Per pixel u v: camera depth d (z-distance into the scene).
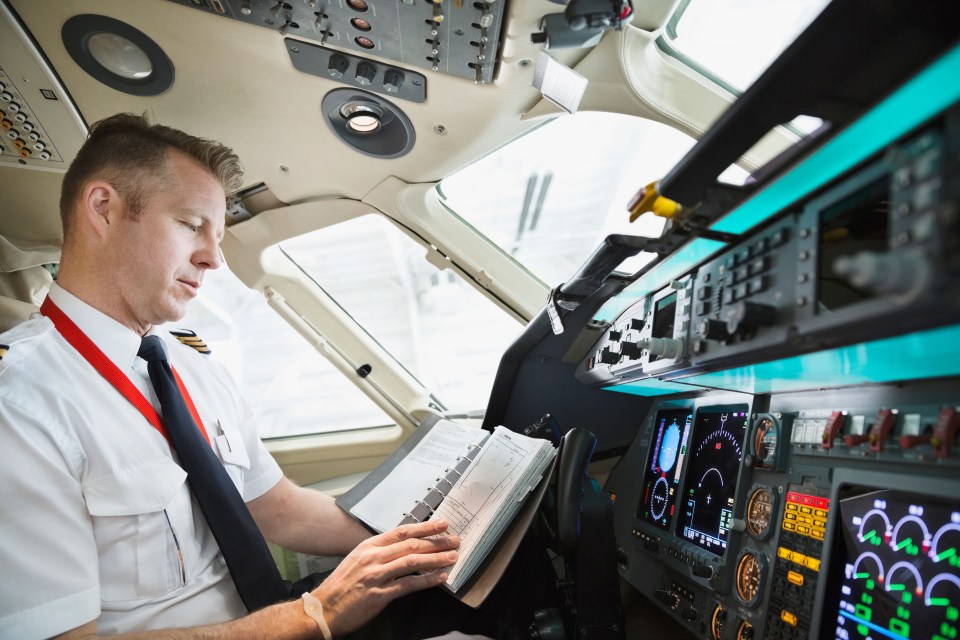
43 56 1.94
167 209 1.41
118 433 1.34
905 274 0.64
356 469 3.00
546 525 1.78
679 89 1.79
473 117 2.02
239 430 1.74
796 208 0.90
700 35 1.73
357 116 2.08
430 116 2.05
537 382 2.27
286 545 1.73
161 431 1.42
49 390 1.27
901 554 1.04
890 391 1.15
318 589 1.34
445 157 2.22
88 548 1.21
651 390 1.99
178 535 1.36
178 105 2.09
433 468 1.76
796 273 0.88
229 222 2.57
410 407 2.95
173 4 1.74
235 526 1.40
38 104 2.06
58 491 1.21
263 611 1.27
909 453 1.06
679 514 1.74
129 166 1.38
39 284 2.55
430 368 3.07
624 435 2.33
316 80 1.96
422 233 2.55
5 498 1.14
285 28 1.77
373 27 1.72
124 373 1.42
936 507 1.00
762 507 1.39
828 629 1.13
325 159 2.29
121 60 1.96
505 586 1.61
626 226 1.57
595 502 1.52
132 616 1.28
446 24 1.66
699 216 0.99
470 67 1.81
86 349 1.37
